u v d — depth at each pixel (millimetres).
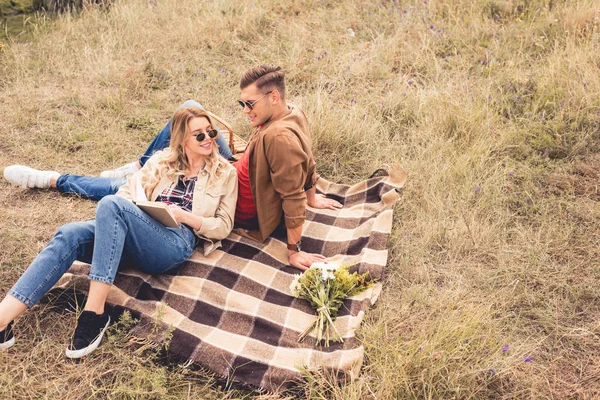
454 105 5375
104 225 3148
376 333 3260
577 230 4113
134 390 2881
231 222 3775
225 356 3094
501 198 4434
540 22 6926
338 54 6660
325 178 4922
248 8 7629
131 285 3479
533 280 3711
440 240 4117
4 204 4352
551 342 3299
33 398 2883
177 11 7715
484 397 2975
